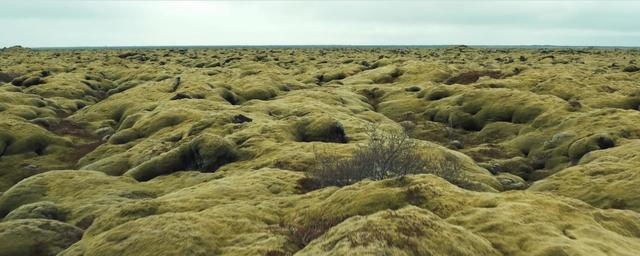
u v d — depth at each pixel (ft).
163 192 97.50
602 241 48.85
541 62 364.17
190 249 52.75
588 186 87.30
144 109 189.37
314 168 95.20
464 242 44.01
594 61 377.50
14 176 131.75
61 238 67.26
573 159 124.06
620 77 250.16
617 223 54.85
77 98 238.48
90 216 79.41
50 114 192.75
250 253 51.60
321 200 65.98
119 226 58.75
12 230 66.64
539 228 49.44
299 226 59.26
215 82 226.38
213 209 63.36
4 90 228.02
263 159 107.65
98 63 389.19
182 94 194.49
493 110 174.19
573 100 170.19
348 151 108.58
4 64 368.68
